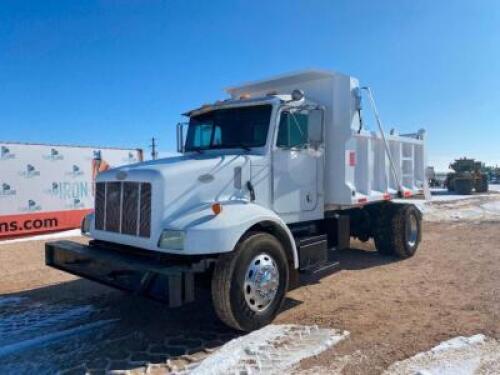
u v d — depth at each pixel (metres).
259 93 7.21
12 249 9.91
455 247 9.33
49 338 4.37
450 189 35.25
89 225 5.34
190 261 4.28
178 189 4.47
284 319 4.77
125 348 4.11
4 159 12.08
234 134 5.77
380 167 7.68
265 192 5.33
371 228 8.27
